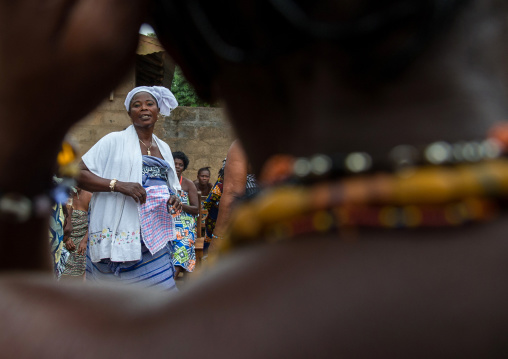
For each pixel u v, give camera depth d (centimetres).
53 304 50
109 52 56
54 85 56
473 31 50
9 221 62
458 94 48
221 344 42
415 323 41
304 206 47
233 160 396
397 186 45
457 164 46
